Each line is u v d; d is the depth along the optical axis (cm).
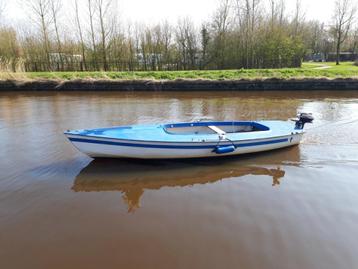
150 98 2309
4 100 2227
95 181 830
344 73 2770
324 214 671
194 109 1877
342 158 994
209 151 944
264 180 839
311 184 811
